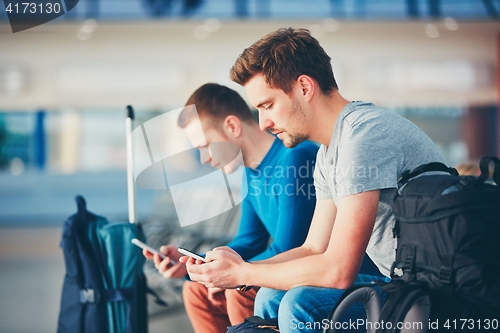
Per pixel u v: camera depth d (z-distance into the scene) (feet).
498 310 4.52
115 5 22.09
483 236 4.53
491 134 29.01
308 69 5.65
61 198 30.19
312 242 6.08
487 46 24.79
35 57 24.43
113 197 30.37
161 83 24.79
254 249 7.73
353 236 5.06
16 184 29.94
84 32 24.20
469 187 4.62
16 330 11.65
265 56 5.66
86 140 30.45
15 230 28.43
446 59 24.94
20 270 19.13
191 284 7.65
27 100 24.71
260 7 22.89
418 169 5.23
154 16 22.56
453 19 23.04
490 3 22.06
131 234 7.32
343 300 4.98
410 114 28.84
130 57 24.71
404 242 4.92
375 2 22.68
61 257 21.75
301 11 22.82
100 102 25.02
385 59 24.81
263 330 5.59
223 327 7.65
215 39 24.86
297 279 5.18
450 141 29.09
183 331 11.65
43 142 30.30
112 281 7.19
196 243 12.91
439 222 4.65
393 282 4.88
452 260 4.58
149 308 13.34
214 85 7.57
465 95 25.12
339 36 24.72
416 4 22.34
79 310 7.16
